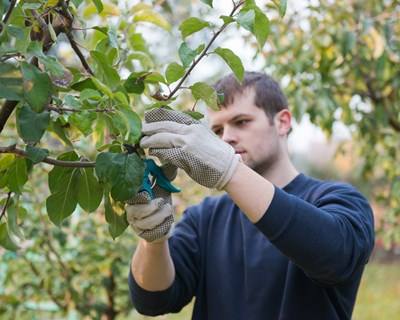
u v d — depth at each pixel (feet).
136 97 4.71
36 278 8.52
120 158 3.37
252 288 5.21
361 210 4.92
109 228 3.80
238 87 5.44
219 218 5.74
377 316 24.58
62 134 3.66
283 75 9.22
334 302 5.05
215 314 5.39
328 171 39.14
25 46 3.07
